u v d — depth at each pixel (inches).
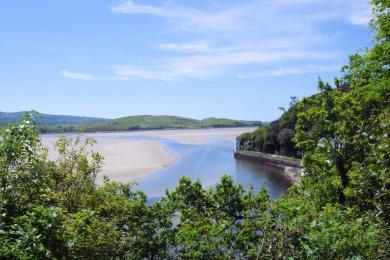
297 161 3304.6
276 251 245.6
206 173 2805.1
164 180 2346.2
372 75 622.8
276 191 2333.9
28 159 304.2
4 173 281.4
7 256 217.5
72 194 465.7
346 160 699.4
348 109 723.4
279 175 2938.0
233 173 2977.4
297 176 2837.1
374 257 242.7
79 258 297.6
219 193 550.9
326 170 776.9
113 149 4330.7
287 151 3814.0
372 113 654.5
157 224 519.5
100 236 354.3
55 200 406.0
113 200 526.3
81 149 522.3
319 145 773.9
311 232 251.0
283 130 3887.8
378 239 267.6
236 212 526.3
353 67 714.8
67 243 252.8
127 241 463.5
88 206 466.9
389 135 393.4
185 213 549.3
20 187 295.3
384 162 347.3
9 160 287.3
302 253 237.3
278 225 264.8
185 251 343.9
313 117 772.6
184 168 3021.7
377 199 329.1
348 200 419.2
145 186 2126.0
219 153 4623.5
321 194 724.0
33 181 302.4
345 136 721.0
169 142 6343.5
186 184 566.6
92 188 509.4
